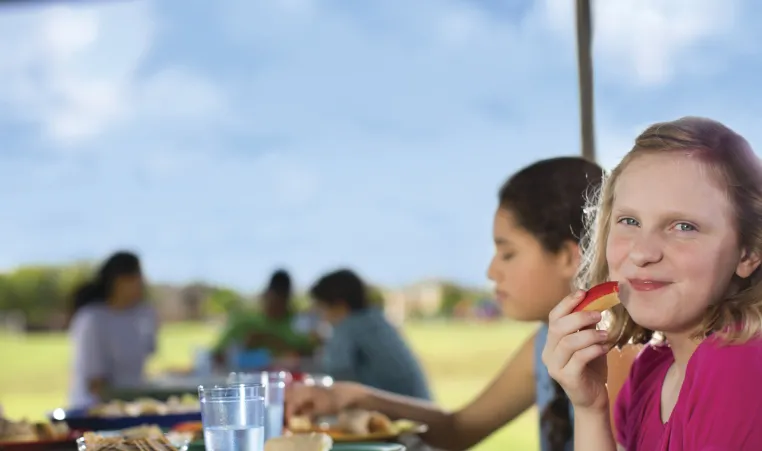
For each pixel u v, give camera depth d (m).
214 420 1.21
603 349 1.03
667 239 0.96
